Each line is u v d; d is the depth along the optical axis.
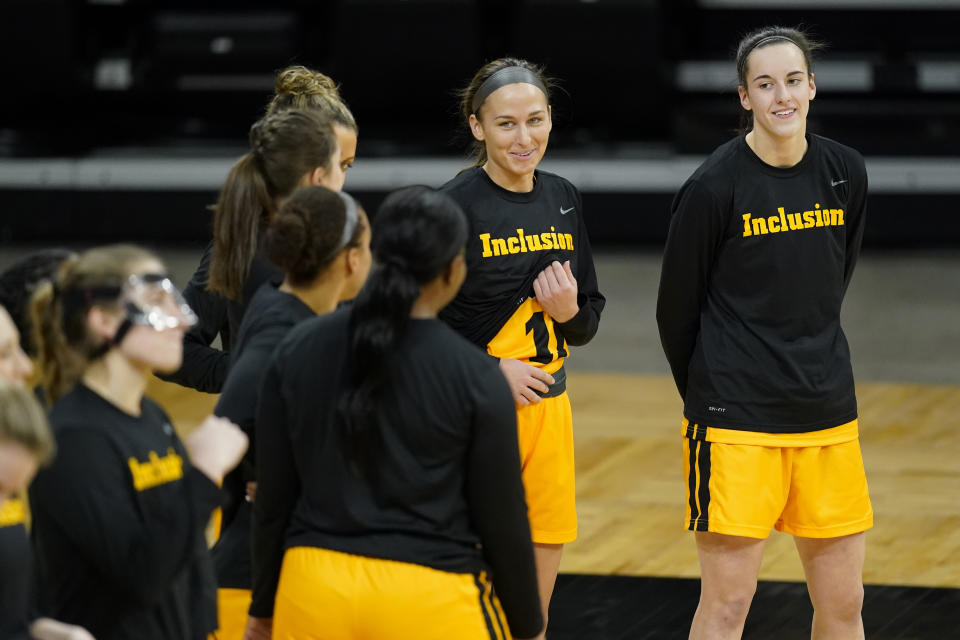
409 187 8.93
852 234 12.51
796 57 11.74
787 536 17.47
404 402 8.59
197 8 38.03
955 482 19.36
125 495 8.13
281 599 8.95
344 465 8.70
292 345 8.97
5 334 8.41
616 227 34.31
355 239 9.75
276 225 9.62
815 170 12.07
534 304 12.82
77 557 8.20
